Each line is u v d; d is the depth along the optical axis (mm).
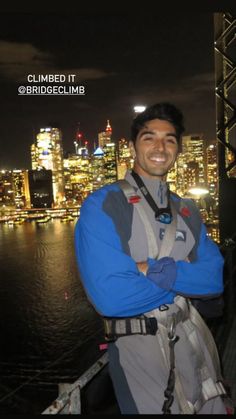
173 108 1712
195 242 1679
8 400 35156
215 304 1817
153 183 1656
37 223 153500
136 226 1553
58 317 55031
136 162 1700
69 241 103438
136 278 1463
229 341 3838
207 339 1640
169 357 1498
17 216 180500
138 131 1707
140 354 1505
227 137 5234
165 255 1557
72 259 82938
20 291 65938
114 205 1555
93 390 1653
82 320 53375
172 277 1500
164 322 1526
